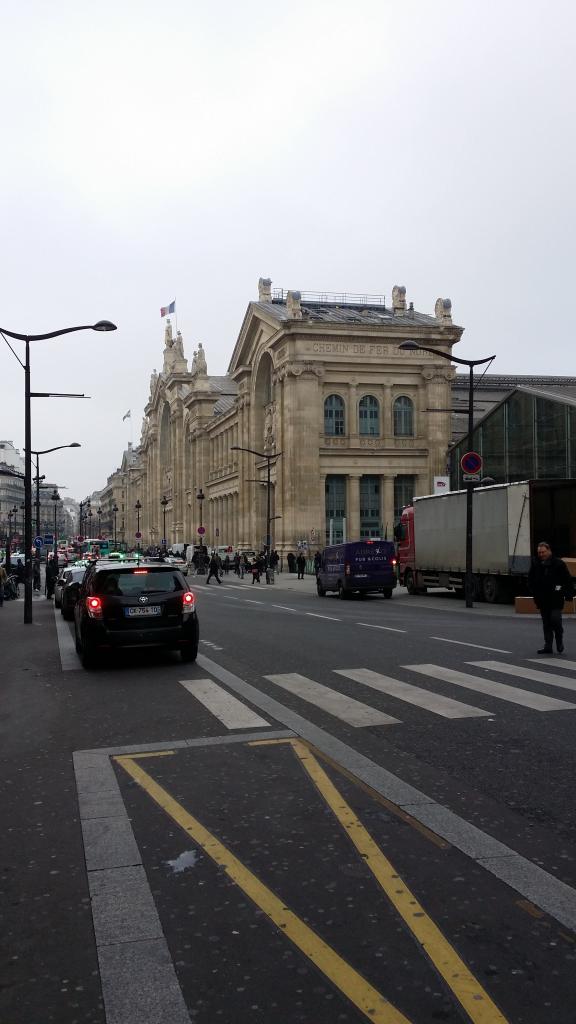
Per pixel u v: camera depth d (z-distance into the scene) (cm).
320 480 6150
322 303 7350
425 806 584
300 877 466
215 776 673
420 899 434
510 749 738
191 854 505
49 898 446
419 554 3428
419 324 6372
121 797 625
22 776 695
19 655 1570
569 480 2530
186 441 11294
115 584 1338
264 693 1047
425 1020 329
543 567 1378
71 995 350
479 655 1377
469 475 2627
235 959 377
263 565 5719
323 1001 342
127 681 1198
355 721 863
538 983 353
